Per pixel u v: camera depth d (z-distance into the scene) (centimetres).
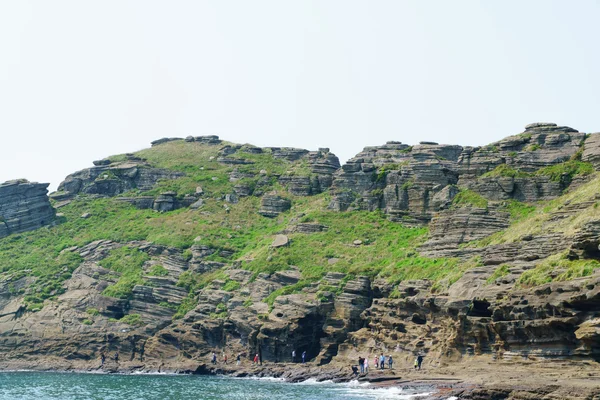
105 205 18888
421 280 11300
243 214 17650
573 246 8500
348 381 10506
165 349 14050
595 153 12862
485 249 11100
